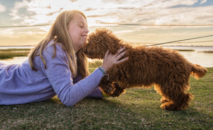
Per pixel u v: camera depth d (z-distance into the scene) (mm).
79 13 2496
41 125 1716
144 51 2480
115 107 2385
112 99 2936
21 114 1923
